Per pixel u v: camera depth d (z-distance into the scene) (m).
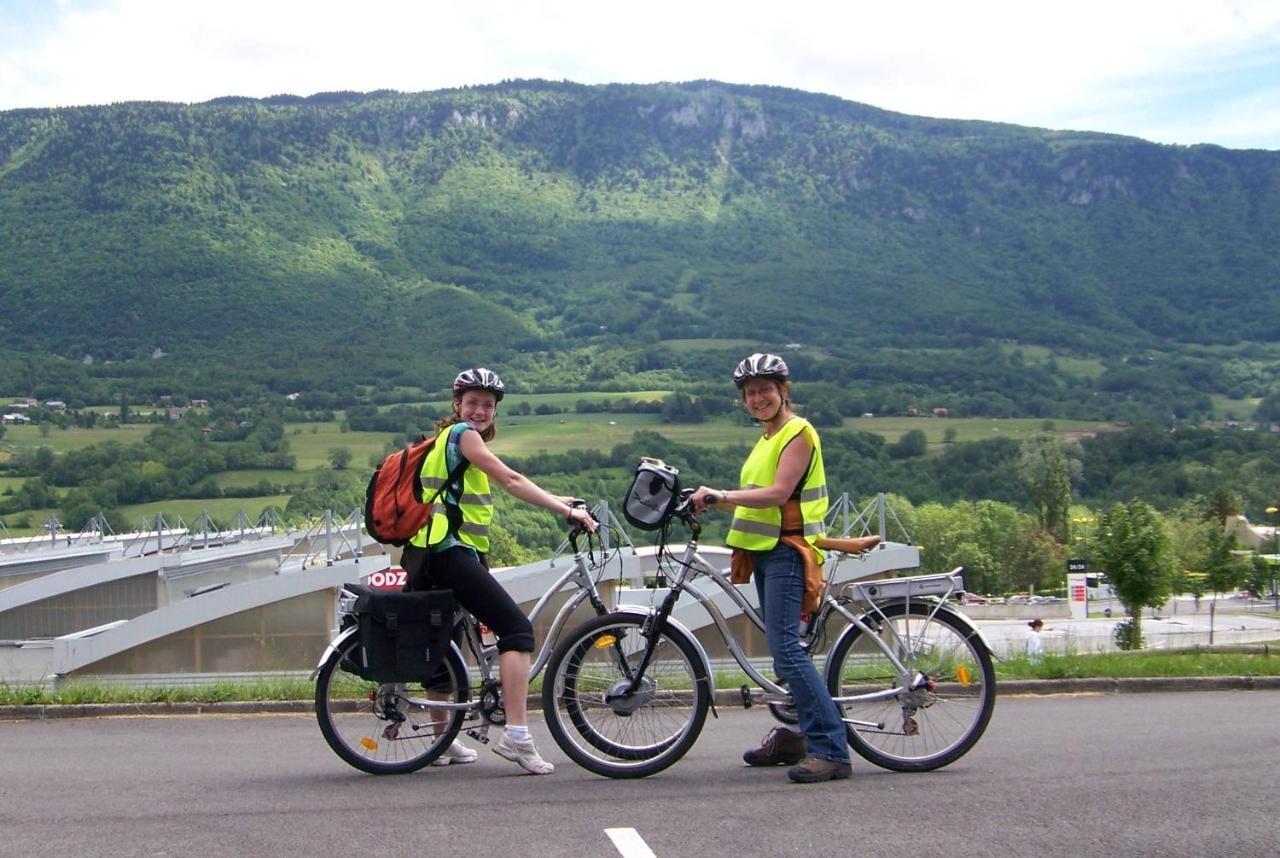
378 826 5.29
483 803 5.71
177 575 42.97
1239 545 84.56
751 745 7.52
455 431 6.43
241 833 5.21
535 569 28.47
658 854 4.81
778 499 6.32
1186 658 11.59
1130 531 42.81
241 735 8.26
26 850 4.98
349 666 6.53
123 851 4.95
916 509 83.31
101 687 10.16
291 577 29.97
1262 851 4.82
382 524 6.43
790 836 5.05
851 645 6.50
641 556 22.67
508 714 6.42
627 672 6.39
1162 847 4.88
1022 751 7.02
